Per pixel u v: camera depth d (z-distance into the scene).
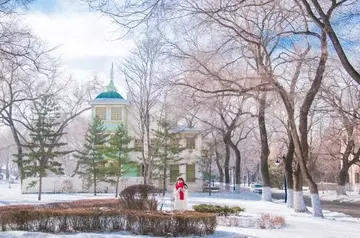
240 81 21.94
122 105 50.19
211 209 19.36
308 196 52.12
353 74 10.37
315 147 55.69
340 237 14.29
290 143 27.42
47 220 13.32
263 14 18.73
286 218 20.52
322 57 19.42
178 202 19.72
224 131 44.97
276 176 73.50
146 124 41.38
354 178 71.31
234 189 53.53
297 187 24.41
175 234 13.09
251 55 21.69
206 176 47.53
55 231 13.24
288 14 16.61
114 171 41.91
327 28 10.39
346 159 49.28
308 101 22.27
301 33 17.95
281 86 21.25
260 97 25.00
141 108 41.44
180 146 44.94
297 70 22.14
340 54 10.38
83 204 18.53
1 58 16.75
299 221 19.34
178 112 31.77
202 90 20.62
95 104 50.38
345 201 43.50
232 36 18.86
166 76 24.53
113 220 13.55
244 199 36.94
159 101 43.12
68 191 45.06
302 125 22.72
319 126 47.19
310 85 23.19
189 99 22.38
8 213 13.27
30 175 43.56
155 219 13.15
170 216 13.20
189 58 20.67
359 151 48.22
